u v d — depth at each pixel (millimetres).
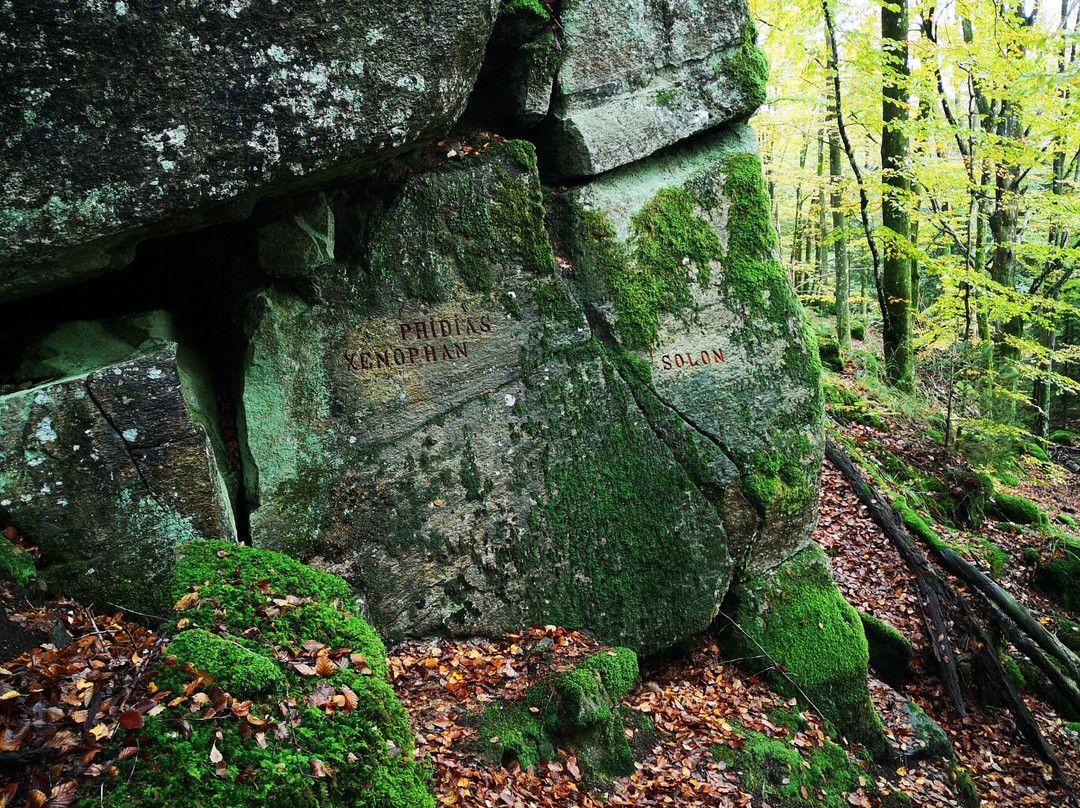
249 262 5371
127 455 4180
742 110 6906
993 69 11164
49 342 4691
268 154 4391
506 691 5395
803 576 7457
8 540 3850
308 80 4410
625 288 6566
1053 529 12414
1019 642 9273
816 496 7445
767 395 7109
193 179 4191
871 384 14484
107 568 4102
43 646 3426
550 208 6461
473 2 4875
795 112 16328
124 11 3789
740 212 7035
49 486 4008
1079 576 11273
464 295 5891
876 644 8414
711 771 5691
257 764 3029
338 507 5562
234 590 3900
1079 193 14422
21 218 3818
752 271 7070
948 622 9141
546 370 6207
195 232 5344
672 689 6590
